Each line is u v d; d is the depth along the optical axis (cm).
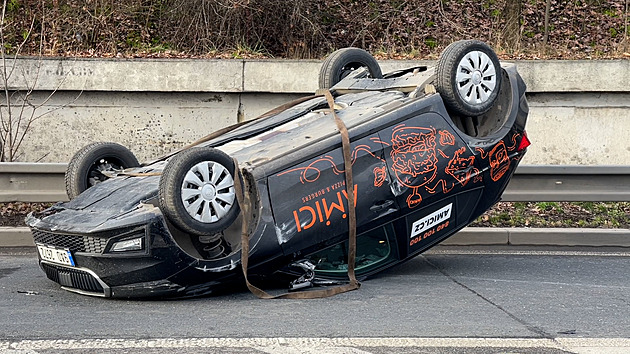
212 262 575
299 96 1154
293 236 591
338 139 614
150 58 1142
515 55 1308
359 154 618
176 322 523
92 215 580
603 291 631
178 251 564
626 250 834
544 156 1156
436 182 655
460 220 686
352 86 734
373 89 719
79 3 1431
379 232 646
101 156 693
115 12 1435
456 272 708
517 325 521
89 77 1131
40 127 1144
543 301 592
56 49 1370
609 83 1135
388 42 1497
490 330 507
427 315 545
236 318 534
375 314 547
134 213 563
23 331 500
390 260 666
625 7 1642
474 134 723
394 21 1541
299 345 470
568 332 505
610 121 1152
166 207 555
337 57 769
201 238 593
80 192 677
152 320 528
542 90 1137
